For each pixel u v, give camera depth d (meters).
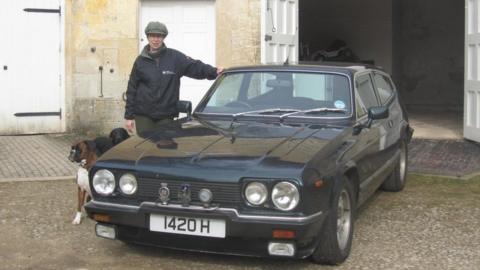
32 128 11.81
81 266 5.27
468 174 8.80
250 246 4.80
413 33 17.12
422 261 5.36
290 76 6.30
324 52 17.09
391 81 8.02
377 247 5.72
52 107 11.86
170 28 11.59
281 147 5.10
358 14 17.08
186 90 11.61
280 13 11.49
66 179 8.42
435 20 16.89
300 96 6.15
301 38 17.59
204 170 4.81
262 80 6.36
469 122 11.19
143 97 6.91
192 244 4.92
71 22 11.70
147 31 6.81
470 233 6.15
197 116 6.28
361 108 6.19
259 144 5.21
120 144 5.55
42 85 11.78
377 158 6.32
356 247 5.72
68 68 11.81
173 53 6.98
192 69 7.08
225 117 6.15
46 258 5.47
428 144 11.13
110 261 5.38
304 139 5.31
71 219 6.59
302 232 4.61
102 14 11.63
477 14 10.79
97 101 11.80
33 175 8.66
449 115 15.35
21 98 11.72
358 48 17.16
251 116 6.07
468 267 5.23
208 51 11.53
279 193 4.65
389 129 6.93
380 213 6.86
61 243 5.86
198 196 4.79
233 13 11.19
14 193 7.67
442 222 6.52
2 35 11.54
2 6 11.50
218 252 4.89
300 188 4.61
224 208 4.74
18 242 5.89
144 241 5.09
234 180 4.71
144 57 6.89
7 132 11.72
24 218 6.63
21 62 11.66
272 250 4.71
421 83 17.14
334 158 5.08
